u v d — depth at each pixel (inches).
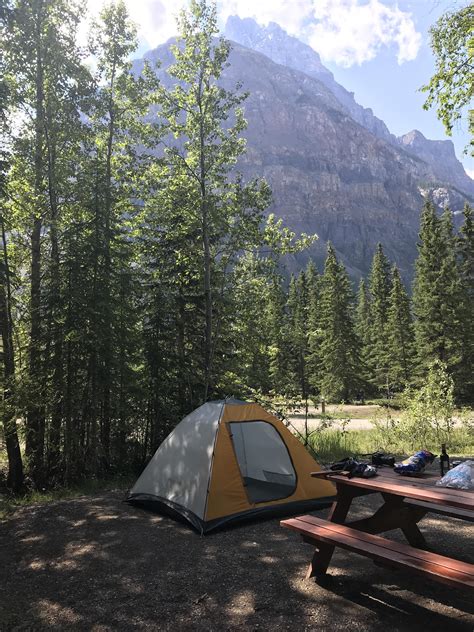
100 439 474.6
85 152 568.1
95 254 451.8
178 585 165.3
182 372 524.7
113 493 325.4
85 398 435.2
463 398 1374.3
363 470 176.4
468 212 1455.5
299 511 251.1
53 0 530.3
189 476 247.1
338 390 1589.6
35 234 529.0
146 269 604.7
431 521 232.8
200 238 615.8
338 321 1616.6
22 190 536.4
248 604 148.8
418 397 529.3
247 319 646.5
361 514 249.6
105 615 145.7
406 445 504.7
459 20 329.4
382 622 134.1
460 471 157.8
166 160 627.8
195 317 613.3
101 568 183.9
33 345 444.8
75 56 549.6
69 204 541.0
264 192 607.8
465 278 1448.1
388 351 1877.5
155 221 622.5
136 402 487.2
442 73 336.5
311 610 142.9
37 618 146.0
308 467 267.1
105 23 587.5
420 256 1529.3
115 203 535.8
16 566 192.1
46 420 468.4
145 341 517.7
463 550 189.9
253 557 189.6
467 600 146.3
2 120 489.4
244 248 628.7
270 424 274.4
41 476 462.0
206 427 258.1
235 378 600.7
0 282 432.5
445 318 1407.5
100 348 432.8
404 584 159.0
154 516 255.0
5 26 502.9
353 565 177.3
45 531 237.9
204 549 200.7
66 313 427.8
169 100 625.6
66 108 531.2
